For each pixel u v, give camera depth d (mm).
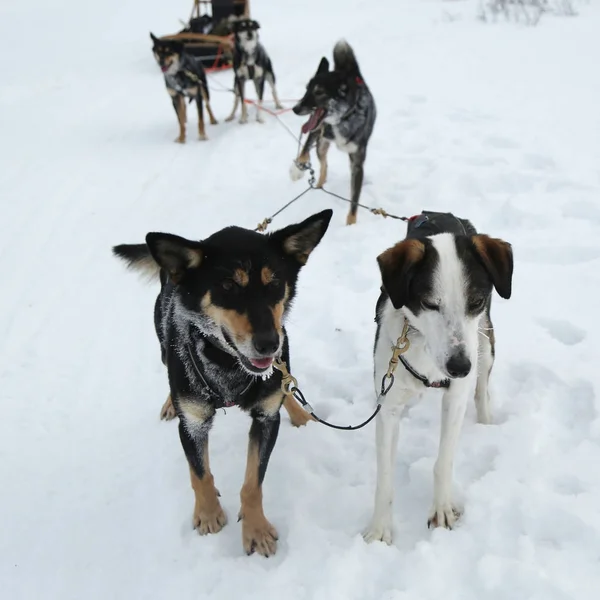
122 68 6160
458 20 6566
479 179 2773
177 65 3844
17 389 1809
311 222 1190
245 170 3344
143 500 1396
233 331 1103
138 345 2010
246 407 1229
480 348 1439
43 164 3613
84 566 1258
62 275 2430
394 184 2895
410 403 1608
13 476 1495
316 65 5625
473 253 1118
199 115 4020
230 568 1206
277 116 4406
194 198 3033
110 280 2396
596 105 3590
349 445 1488
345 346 1859
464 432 1470
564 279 2035
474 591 1088
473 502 1267
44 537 1329
